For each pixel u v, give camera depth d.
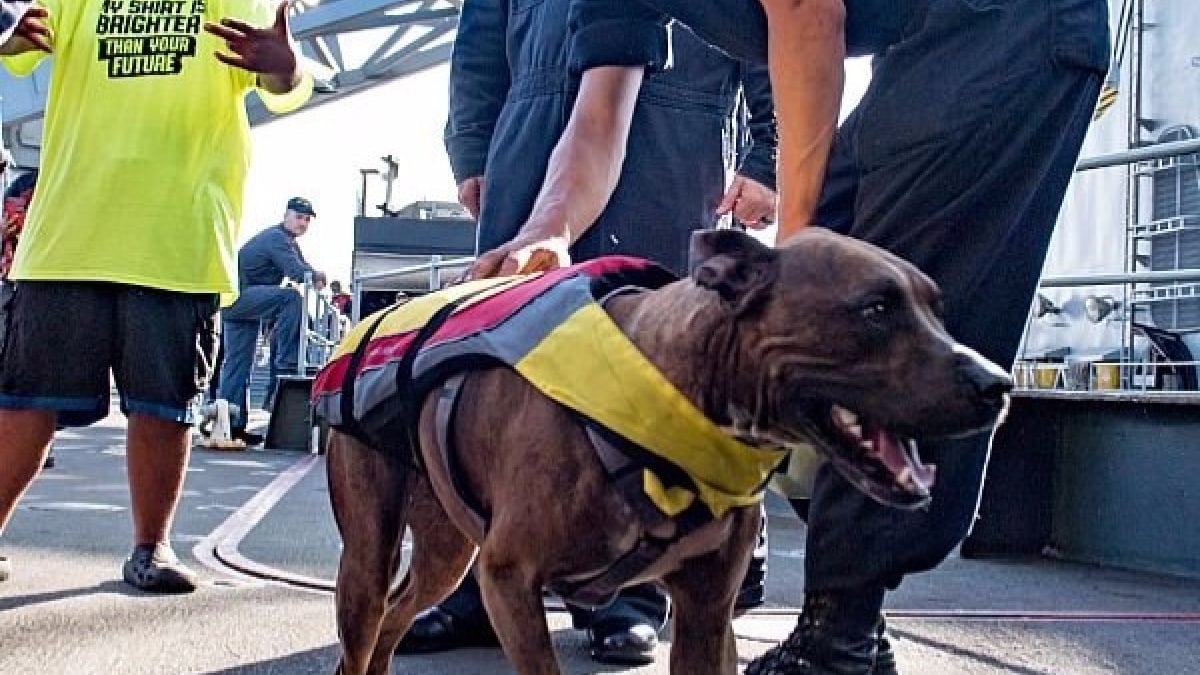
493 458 2.30
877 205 2.68
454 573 2.99
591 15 3.18
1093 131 7.19
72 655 3.28
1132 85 6.88
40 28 3.95
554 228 3.02
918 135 2.60
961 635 3.88
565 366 2.17
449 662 3.43
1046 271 7.49
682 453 2.09
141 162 4.03
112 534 5.18
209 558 4.87
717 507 2.14
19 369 3.96
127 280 3.98
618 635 3.43
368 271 15.62
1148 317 6.77
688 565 2.26
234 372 10.80
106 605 3.87
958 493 2.63
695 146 3.70
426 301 2.64
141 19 4.11
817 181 2.40
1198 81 6.51
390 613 3.02
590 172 3.11
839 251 2.07
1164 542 5.16
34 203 4.09
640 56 3.15
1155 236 6.70
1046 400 5.62
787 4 2.36
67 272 3.94
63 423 4.14
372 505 2.73
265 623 3.71
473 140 4.03
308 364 11.48
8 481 4.03
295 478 8.08
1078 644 3.78
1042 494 5.65
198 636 3.53
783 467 2.72
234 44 3.89
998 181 2.62
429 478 2.55
